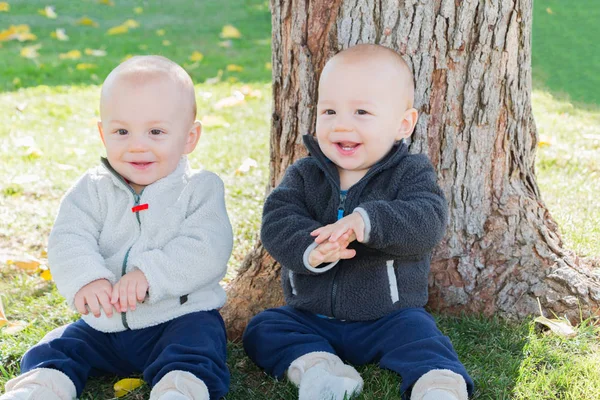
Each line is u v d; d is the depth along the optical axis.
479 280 3.01
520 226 3.06
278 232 2.60
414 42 2.86
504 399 2.42
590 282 3.02
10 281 3.41
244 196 4.35
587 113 6.00
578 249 3.47
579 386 2.48
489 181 3.05
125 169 2.62
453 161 2.98
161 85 2.59
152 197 2.64
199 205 2.69
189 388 2.28
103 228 2.67
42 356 2.48
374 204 2.47
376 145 2.62
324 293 2.64
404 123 2.71
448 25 2.85
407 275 2.66
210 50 7.97
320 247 2.45
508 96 3.00
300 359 2.47
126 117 2.57
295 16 2.95
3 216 4.02
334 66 2.62
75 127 5.58
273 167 3.20
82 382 2.51
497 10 2.87
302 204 2.72
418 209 2.50
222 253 2.65
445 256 3.03
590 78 7.01
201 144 5.22
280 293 3.06
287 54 3.03
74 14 9.56
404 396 2.39
